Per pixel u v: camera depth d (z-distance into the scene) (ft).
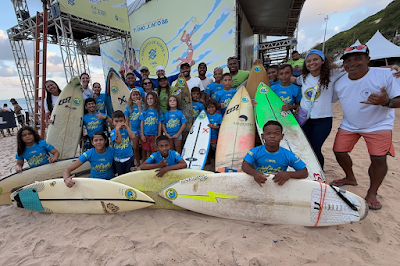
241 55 32.63
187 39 27.25
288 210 7.14
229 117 12.50
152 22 29.27
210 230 7.11
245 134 11.68
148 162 8.66
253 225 7.34
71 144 13.07
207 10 25.30
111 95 14.79
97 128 12.55
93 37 33.01
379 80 7.21
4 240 7.29
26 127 9.69
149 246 6.54
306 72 9.38
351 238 6.55
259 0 29.53
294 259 5.77
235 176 7.62
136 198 8.26
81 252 6.47
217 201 7.77
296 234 6.76
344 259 5.73
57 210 8.83
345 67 7.75
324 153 14.99
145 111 12.04
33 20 24.43
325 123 9.11
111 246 6.64
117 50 34.73
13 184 9.59
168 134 12.03
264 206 7.31
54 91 13.47
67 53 22.82
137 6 29.94
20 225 8.13
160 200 8.52
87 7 23.67
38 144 10.12
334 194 6.86
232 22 24.23
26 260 6.30
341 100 8.31
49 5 21.81
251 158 7.34
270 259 5.79
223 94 13.34
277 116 11.01
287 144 9.88
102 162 9.25
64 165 10.80
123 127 9.43
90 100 12.16
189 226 7.42
